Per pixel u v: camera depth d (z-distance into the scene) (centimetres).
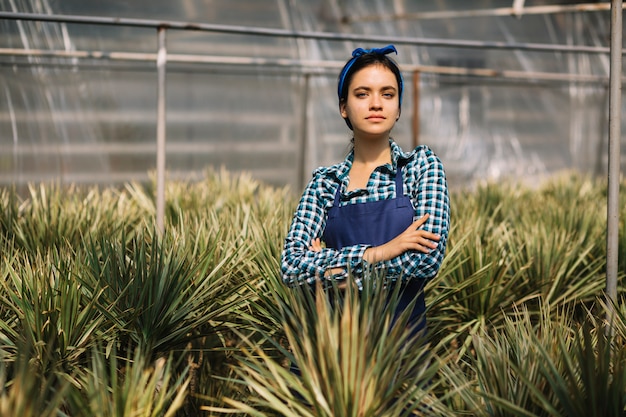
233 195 570
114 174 835
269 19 908
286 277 227
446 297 296
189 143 870
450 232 372
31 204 454
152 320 266
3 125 792
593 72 1029
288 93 909
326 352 197
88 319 267
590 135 1023
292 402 201
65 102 817
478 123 981
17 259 319
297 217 235
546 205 539
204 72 874
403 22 966
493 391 217
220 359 316
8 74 793
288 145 909
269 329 285
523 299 326
